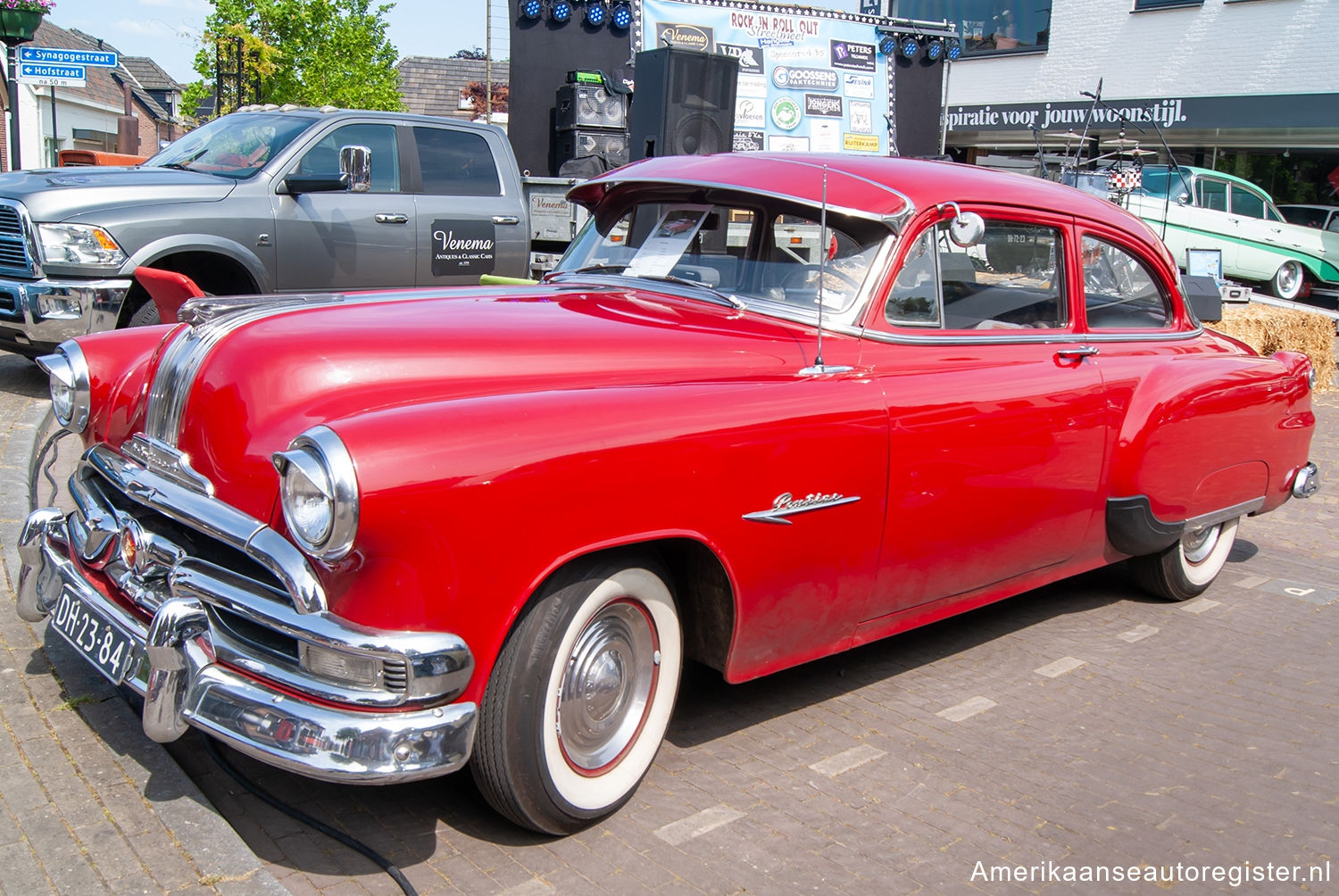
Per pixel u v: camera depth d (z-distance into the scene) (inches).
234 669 95.0
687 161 156.8
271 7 817.5
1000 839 112.0
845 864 105.3
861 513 124.1
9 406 246.5
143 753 109.5
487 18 549.6
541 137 493.0
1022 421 142.0
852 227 135.3
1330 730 144.4
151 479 106.6
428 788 114.3
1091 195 172.1
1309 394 197.5
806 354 126.2
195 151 287.6
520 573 94.0
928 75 548.7
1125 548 169.6
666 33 490.0
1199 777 128.6
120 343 127.4
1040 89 778.2
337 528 85.4
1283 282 636.1
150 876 90.7
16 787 101.8
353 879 97.3
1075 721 142.6
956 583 142.9
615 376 113.7
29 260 248.2
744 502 111.4
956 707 144.6
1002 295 148.8
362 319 112.7
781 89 511.2
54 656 128.9
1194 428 168.2
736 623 115.3
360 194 280.2
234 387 102.4
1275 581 214.7
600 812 108.0
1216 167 724.0
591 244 159.6
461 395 104.3
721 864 103.7
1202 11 685.3
